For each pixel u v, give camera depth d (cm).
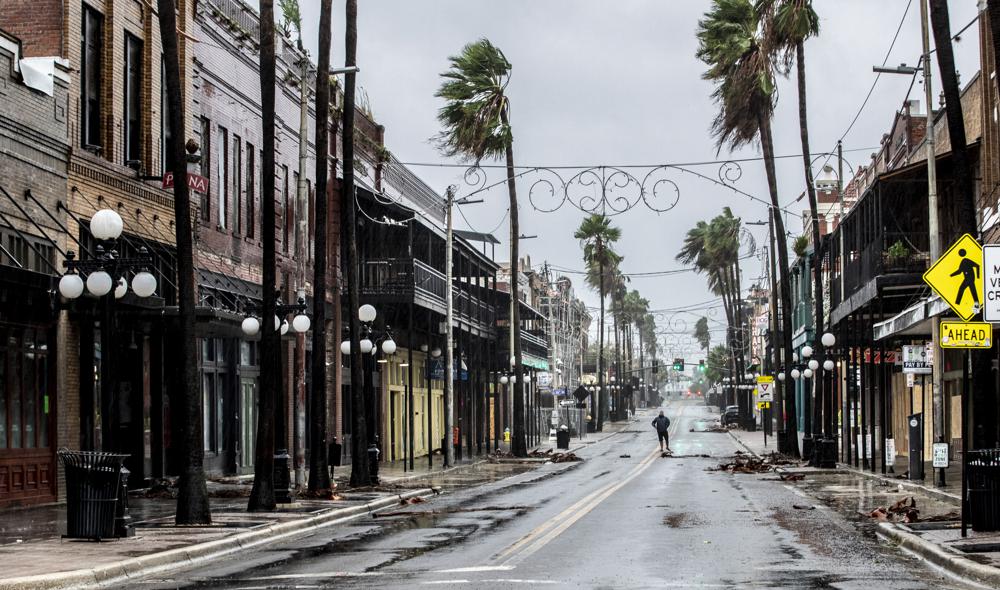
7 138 2570
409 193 6150
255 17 4272
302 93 3234
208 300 3634
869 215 3991
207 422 3731
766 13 4919
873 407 4009
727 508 2612
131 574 1609
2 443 2544
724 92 5341
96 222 1944
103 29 3142
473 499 3080
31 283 2462
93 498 1911
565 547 1822
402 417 5950
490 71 6075
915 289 3694
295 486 3234
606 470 4697
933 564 1595
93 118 3112
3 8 2912
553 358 9444
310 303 4653
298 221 3206
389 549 1852
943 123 4362
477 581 1430
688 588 1352
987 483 1836
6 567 1552
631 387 17638
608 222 11988
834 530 2095
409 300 4828
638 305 19562
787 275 5422
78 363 2912
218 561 1802
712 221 12756
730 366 14875
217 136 3828
